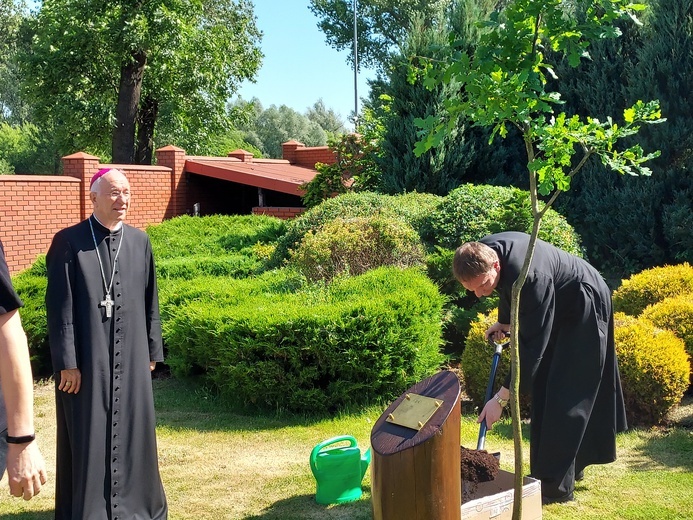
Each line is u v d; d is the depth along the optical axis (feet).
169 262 31.53
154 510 12.73
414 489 9.64
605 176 31.89
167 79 74.23
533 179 9.93
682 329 19.72
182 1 70.74
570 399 12.94
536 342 12.35
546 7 9.25
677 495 13.48
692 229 29.07
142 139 78.02
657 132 30.07
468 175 36.73
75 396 12.26
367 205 29.25
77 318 12.42
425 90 35.68
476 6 36.06
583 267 13.32
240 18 105.91
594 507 13.03
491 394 12.95
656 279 22.91
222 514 13.44
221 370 20.83
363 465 14.46
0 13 131.85
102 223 12.96
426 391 10.63
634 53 32.19
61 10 70.03
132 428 12.50
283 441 17.60
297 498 14.07
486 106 9.46
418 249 26.35
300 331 19.49
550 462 13.04
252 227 43.73
